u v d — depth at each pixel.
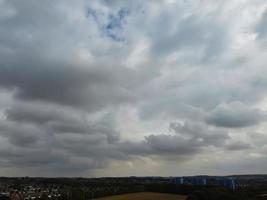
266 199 145.12
